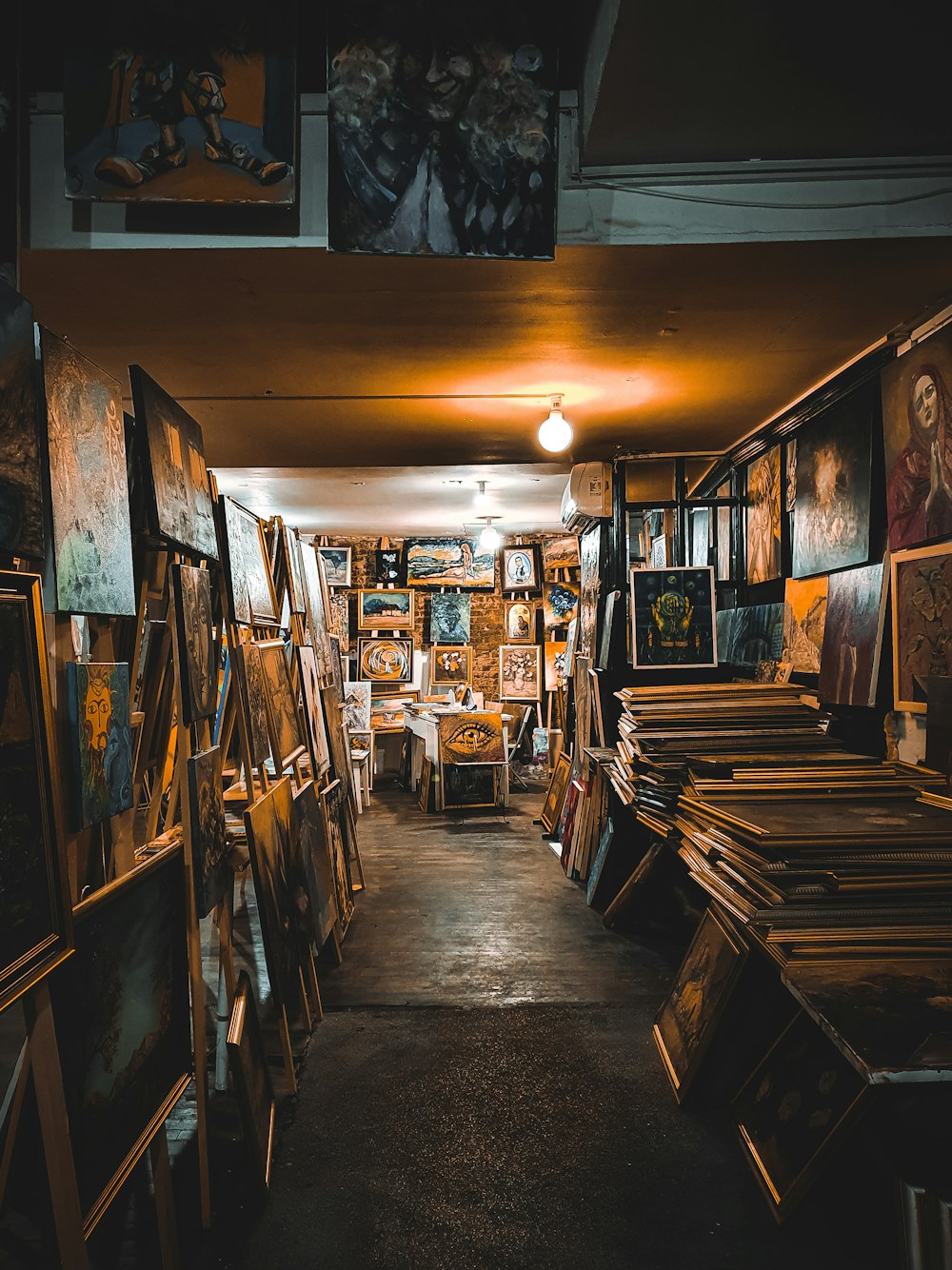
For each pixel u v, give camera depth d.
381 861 6.76
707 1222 2.37
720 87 2.40
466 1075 3.24
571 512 6.25
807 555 4.54
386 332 3.62
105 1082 1.88
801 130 2.63
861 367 3.92
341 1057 3.39
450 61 2.69
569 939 4.83
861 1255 2.24
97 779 1.94
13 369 1.66
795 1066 2.69
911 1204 1.87
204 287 3.09
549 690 11.69
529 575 12.01
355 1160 2.69
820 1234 2.31
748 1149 2.64
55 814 1.66
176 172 2.64
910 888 2.56
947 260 2.98
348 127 2.67
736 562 5.84
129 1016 2.02
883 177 2.81
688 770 3.78
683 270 3.04
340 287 3.12
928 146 2.75
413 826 8.16
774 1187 2.37
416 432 5.36
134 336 3.62
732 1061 3.06
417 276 3.04
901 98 2.47
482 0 2.69
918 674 3.47
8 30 2.52
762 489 5.38
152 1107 2.11
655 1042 3.49
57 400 1.88
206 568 3.00
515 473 7.70
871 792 3.42
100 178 2.63
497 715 9.09
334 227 2.67
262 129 2.65
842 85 2.40
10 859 1.50
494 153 2.71
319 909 3.97
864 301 3.33
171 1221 2.16
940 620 3.31
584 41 2.66
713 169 2.80
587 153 2.75
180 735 2.42
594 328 3.61
